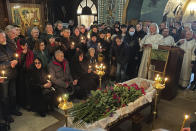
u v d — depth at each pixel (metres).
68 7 8.84
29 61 3.28
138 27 5.02
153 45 4.21
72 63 3.93
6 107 3.05
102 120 2.09
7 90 3.00
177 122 3.13
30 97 3.35
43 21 7.27
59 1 8.36
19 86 3.45
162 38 4.28
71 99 3.93
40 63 3.19
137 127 2.62
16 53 3.02
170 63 3.84
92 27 5.77
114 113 2.22
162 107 3.71
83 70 3.98
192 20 9.40
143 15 8.70
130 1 7.84
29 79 3.23
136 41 4.89
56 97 3.46
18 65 3.29
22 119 3.20
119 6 8.02
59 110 3.54
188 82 4.79
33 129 2.89
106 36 5.19
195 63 4.66
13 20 6.21
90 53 4.23
